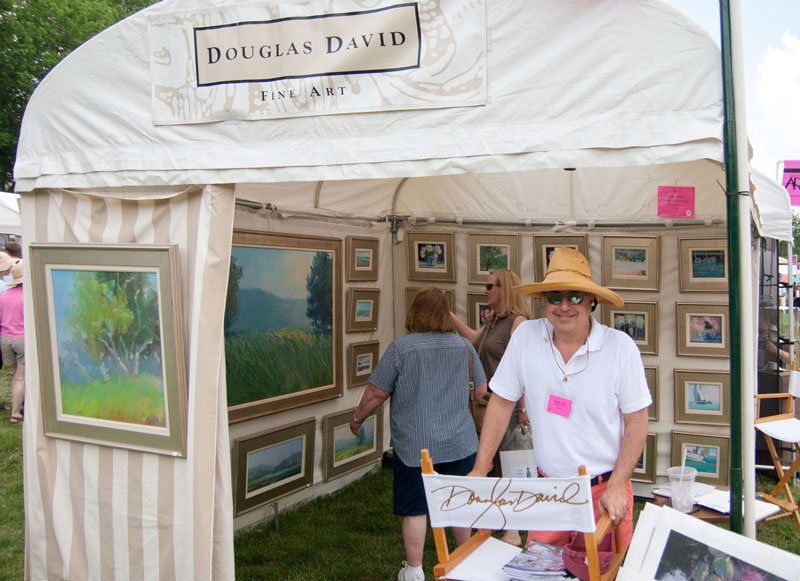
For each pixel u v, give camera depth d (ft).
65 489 10.68
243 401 13.55
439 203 17.52
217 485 9.39
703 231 15.40
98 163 10.20
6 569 12.56
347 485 17.29
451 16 8.12
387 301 18.07
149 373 9.71
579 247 16.22
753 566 6.41
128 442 9.92
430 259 17.70
